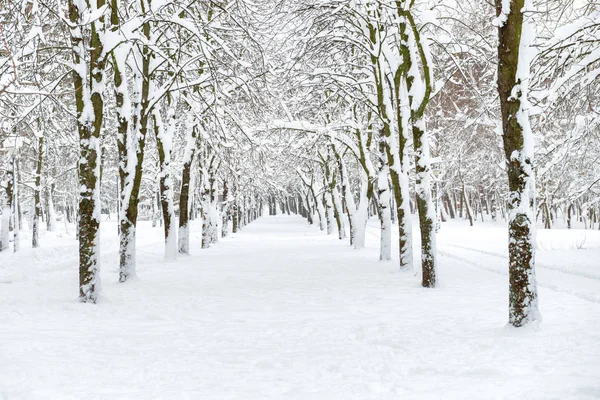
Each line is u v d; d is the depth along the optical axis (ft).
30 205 178.29
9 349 22.35
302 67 68.23
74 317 32.09
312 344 24.72
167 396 16.62
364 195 88.99
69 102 69.10
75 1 38.42
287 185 198.08
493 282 47.39
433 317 31.55
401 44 47.39
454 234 126.31
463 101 80.07
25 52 38.40
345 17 60.59
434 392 16.74
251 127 78.43
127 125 49.83
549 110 48.67
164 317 32.55
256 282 50.16
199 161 97.60
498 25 27.07
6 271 67.87
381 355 21.95
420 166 45.93
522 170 26.53
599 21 40.40
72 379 18.25
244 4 57.06
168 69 55.72
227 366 20.63
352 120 72.95
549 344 22.71
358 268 60.90
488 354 21.52
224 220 139.54
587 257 64.03
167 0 46.80
